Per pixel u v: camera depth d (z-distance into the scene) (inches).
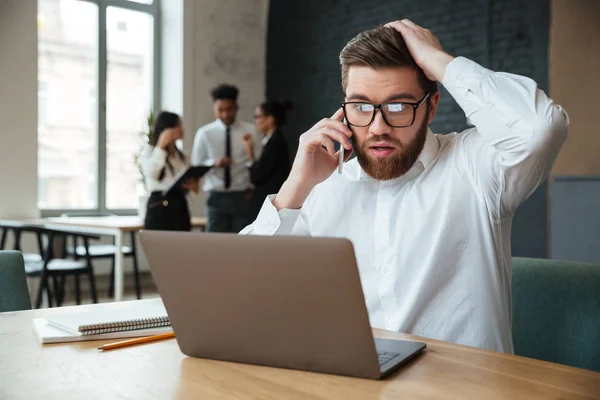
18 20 209.8
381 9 237.8
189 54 252.7
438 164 61.6
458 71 54.5
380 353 40.5
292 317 36.8
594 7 197.6
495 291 57.9
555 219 169.8
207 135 200.2
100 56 240.4
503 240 59.5
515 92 52.7
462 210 58.9
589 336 51.7
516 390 34.2
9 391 34.8
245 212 200.4
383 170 57.5
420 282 59.1
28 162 213.0
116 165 246.4
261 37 276.7
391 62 55.2
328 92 254.7
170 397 33.7
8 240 208.2
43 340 44.8
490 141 54.1
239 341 39.2
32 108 213.3
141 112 253.1
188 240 38.4
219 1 261.6
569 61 195.3
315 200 66.3
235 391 34.5
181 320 40.7
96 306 57.2
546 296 55.1
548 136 51.2
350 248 33.7
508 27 203.2
